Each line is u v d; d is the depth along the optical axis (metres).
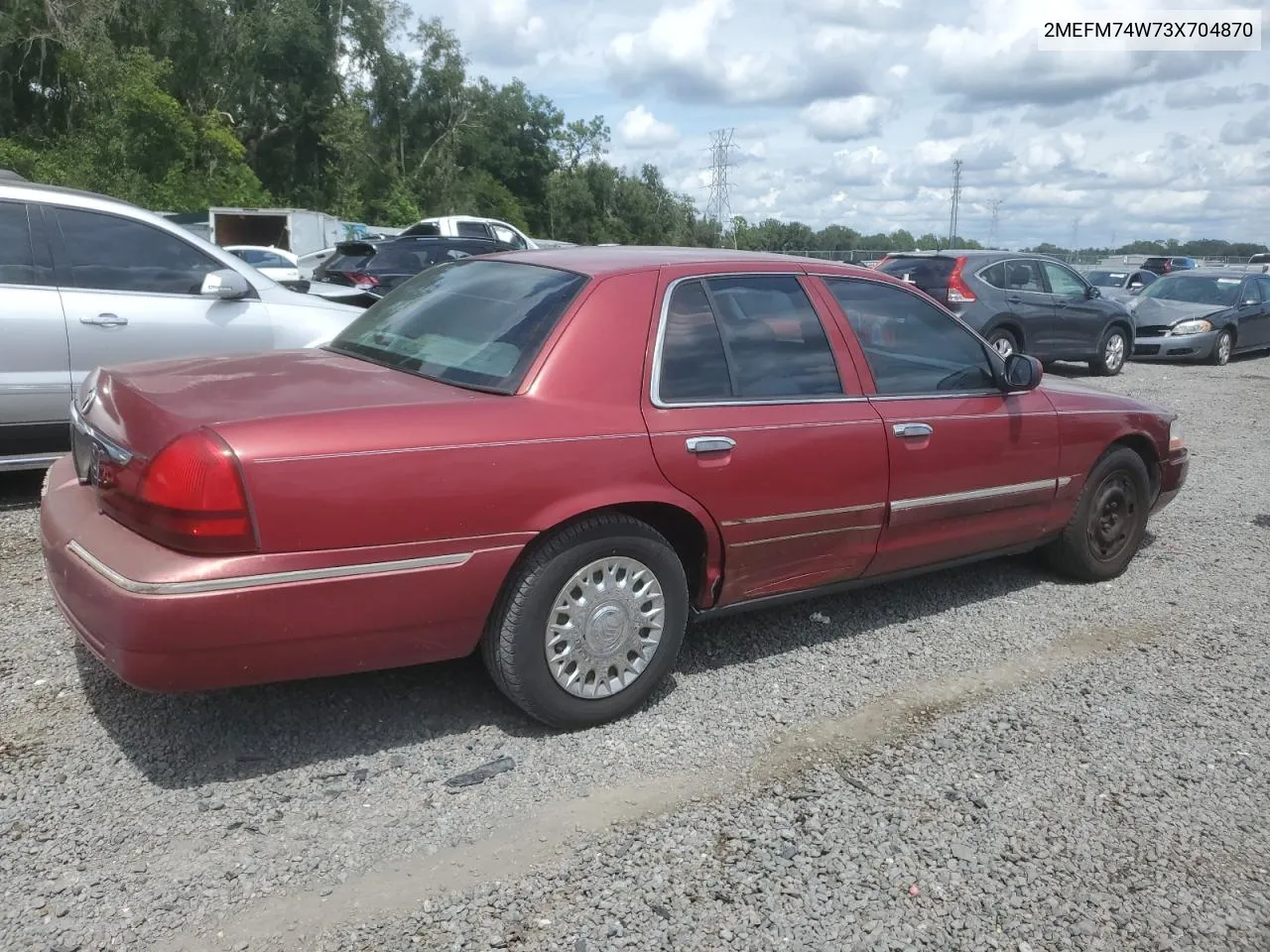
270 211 32.09
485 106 64.50
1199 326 17.03
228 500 2.93
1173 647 4.78
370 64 57.56
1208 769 3.67
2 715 3.59
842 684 4.21
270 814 3.11
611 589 3.62
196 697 3.77
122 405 3.34
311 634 3.09
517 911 2.74
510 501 3.33
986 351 4.93
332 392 3.40
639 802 3.28
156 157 38.62
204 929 2.62
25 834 2.96
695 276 3.99
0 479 6.77
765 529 4.00
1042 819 3.30
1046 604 5.27
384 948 2.59
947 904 2.87
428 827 3.09
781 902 2.83
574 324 3.64
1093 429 5.29
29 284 5.94
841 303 4.43
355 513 3.09
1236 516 7.31
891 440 4.34
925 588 5.43
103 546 3.08
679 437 3.70
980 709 4.05
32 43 37.25
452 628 3.34
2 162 33.91
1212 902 2.94
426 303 4.21
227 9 48.22
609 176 84.81
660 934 2.68
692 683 4.15
